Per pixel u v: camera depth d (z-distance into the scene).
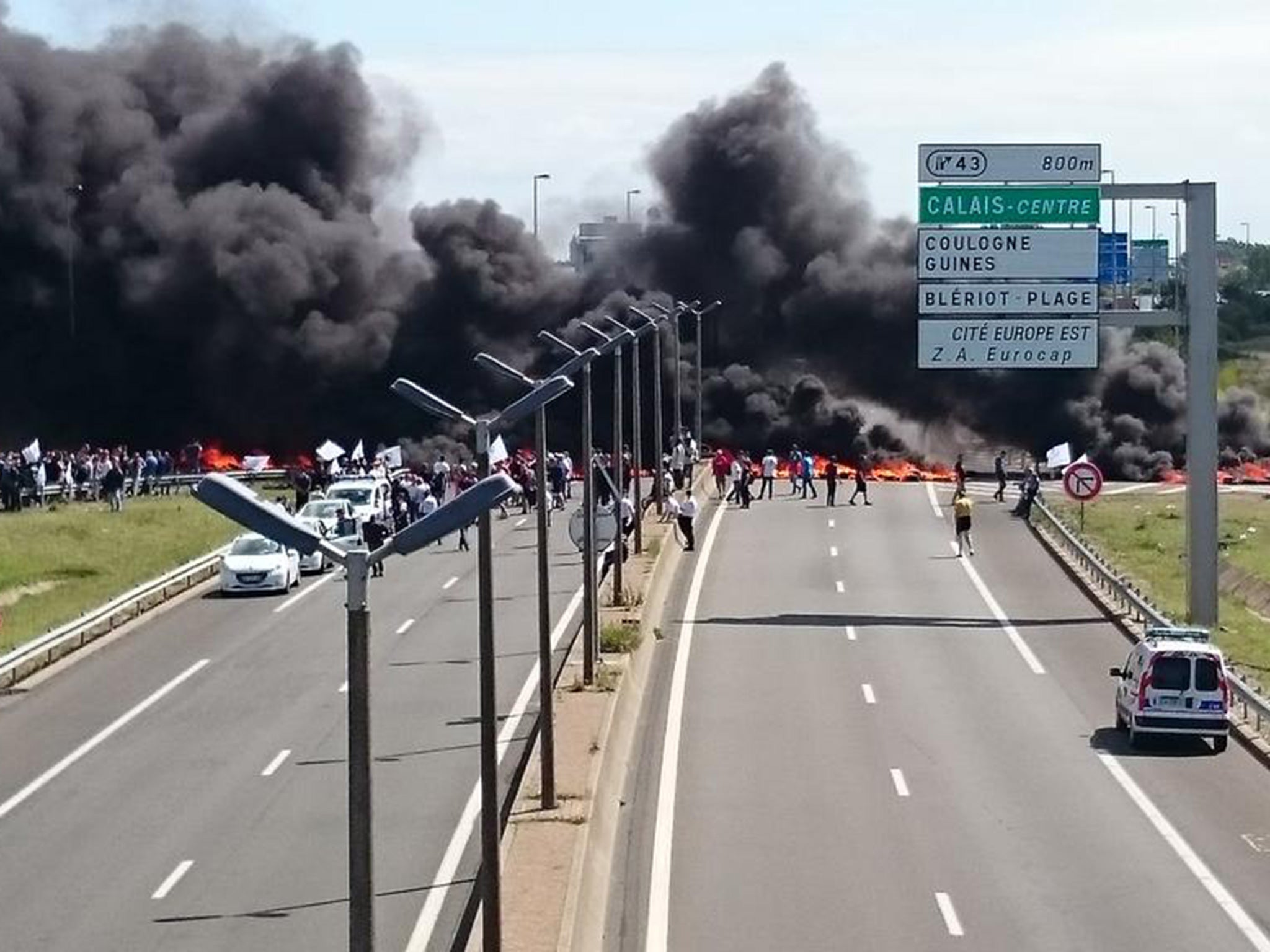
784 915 28.23
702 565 67.12
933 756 39.28
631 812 34.88
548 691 31.12
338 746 38.97
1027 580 63.50
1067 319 55.19
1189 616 53.75
